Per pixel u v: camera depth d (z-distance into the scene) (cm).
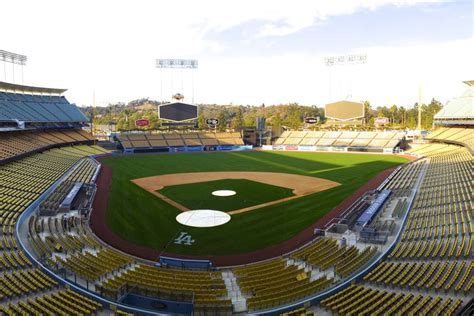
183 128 10762
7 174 4647
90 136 9281
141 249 2905
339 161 7675
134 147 9194
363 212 3659
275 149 10150
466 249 2427
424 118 14650
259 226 3428
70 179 5150
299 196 4534
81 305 1858
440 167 5559
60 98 9319
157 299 1981
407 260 2438
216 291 2062
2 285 1992
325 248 2791
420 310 1747
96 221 3550
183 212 3866
